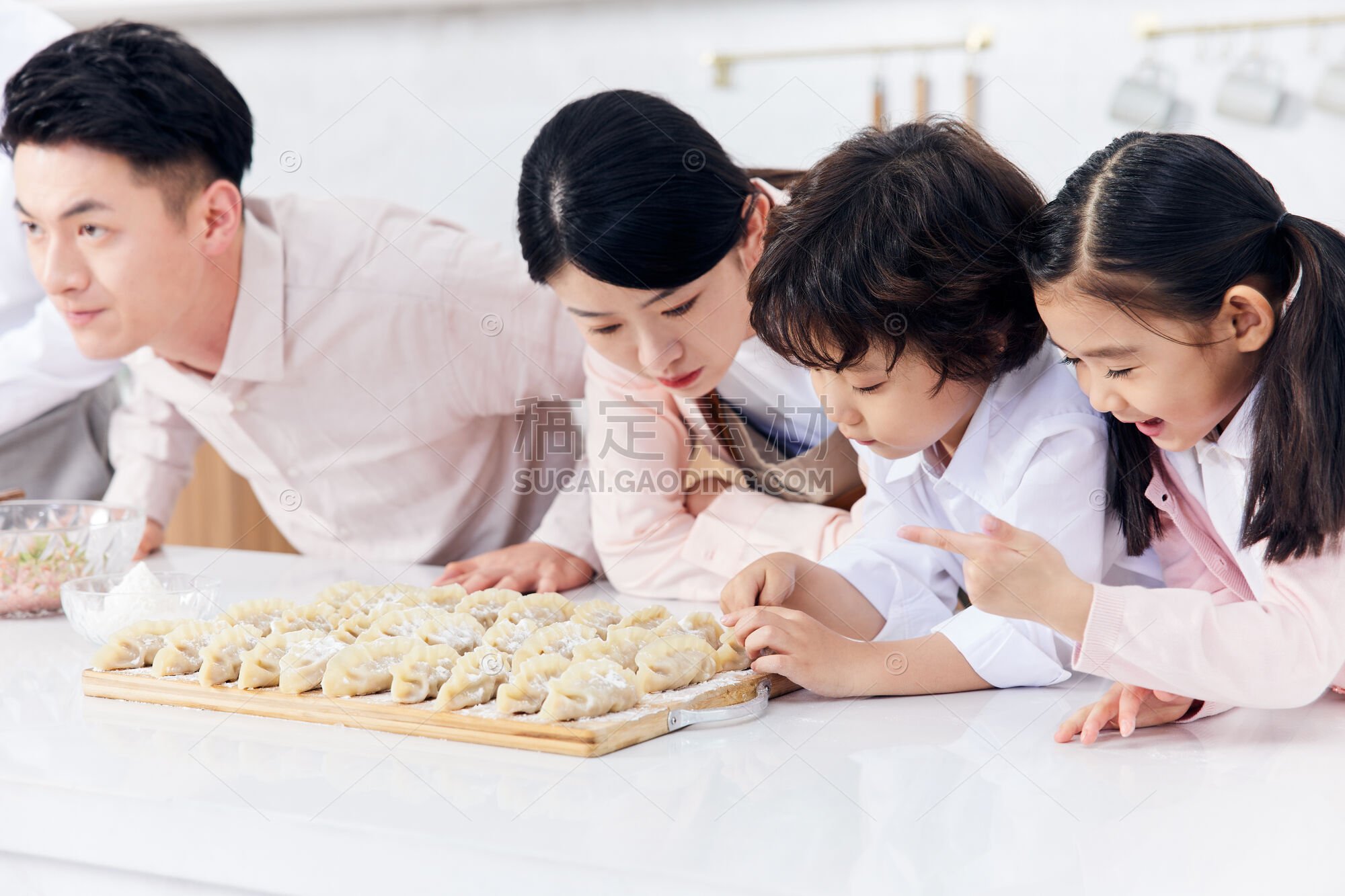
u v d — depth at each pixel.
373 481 1.35
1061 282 0.67
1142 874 0.45
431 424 1.32
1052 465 0.76
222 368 1.22
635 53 2.00
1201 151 0.65
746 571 0.83
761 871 0.45
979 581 0.62
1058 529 0.76
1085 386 0.70
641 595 1.11
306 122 2.14
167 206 1.09
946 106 1.88
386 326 1.25
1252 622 0.61
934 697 0.72
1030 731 0.65
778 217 0.81
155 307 1.12
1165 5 1.77
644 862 0.45
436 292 1.25
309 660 0.68
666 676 0.66
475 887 0.47
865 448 0.91
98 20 2.11
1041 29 1.83
